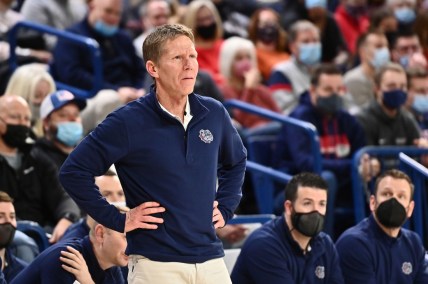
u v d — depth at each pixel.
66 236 12.34
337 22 23.53
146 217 8.56
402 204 12.85
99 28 19.34
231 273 12.73
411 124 18.05
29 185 14.72
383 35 20.73
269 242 12.43
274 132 17.94
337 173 16.98
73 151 8.80
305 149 16.84
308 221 12.29
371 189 16.45
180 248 8.63
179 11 21.81
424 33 23.45
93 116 17.14
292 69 20.19
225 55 19.47
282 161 17.25
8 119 14.55
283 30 22.64
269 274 12.35
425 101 19.23
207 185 8.77
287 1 23.88
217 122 9.00
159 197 8.65
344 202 17.03
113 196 12.95
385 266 13.01
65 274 10.56
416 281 13.29
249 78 19.31
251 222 14.02
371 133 17.78
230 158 9.22
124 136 8.66
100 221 8.70
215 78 20.14
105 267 10.77
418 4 25.81
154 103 8.77
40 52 19.84
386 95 17.64
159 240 8.62
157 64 8.73
